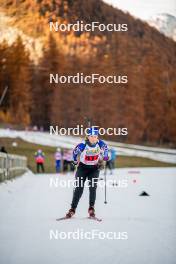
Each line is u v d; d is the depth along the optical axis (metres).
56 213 14.97
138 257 9.28
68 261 9.02
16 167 30.86
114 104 68.31
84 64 65.06
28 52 56.72
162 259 9.15
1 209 15.81
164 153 70.62
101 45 59.22
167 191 23.30
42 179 33.62
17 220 13.53
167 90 66.25
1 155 22.95
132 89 66.31
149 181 31.42
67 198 19.66
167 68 63.19
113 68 61.78
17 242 10.59
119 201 18.62
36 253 9.65
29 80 61.81
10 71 52.75
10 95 56.88
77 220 13.58
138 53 58.72
